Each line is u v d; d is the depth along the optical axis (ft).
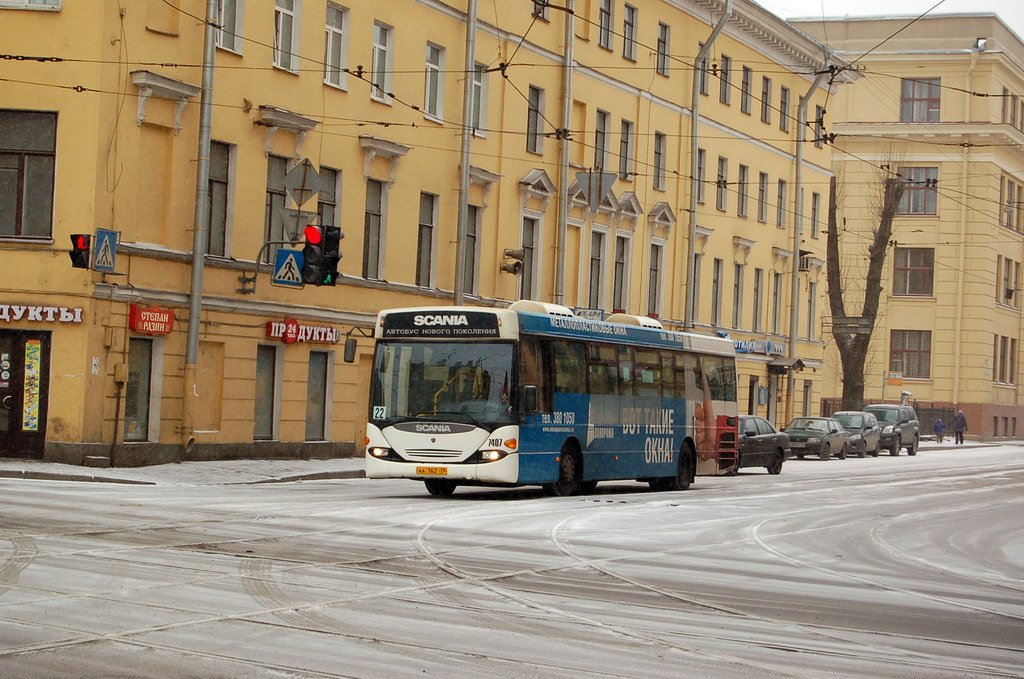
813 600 45.37
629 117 160.97
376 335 82.89
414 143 123.95
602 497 89.45
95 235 88.79
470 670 30.35
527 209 141.69
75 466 88.48
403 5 121.70
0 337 91.40
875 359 278.87
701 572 51.31
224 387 101.86
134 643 31.50
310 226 86.22
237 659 30.27
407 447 80.53
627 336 96.89
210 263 100.07
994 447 251.39
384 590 41.27
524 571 47.98
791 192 206.69
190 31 98.27
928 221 275.18
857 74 221.46
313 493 81.20
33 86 92.22
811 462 172.45
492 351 80.89
